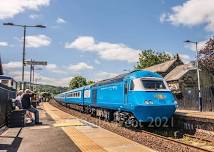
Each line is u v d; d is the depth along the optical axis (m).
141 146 11.73
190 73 46.75
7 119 19.00
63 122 20.83
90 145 12.02
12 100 22.30
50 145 12.17
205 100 34.28
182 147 12.61
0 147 11.80
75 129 16.75
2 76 29.17
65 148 11.51
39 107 48.69
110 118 23.78
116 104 20.64
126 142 12.60
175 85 46.94
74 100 42.28
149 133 16.58
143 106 17.02
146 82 17.81
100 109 26.66
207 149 12.34
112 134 14.85
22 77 29.30
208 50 38.09
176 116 20.06
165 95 17.73
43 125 19.03
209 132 16.73
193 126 18.31
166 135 17.53
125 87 18.95
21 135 14.73
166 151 12.01
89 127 17.66
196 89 36.06
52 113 32.16
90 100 30.20
